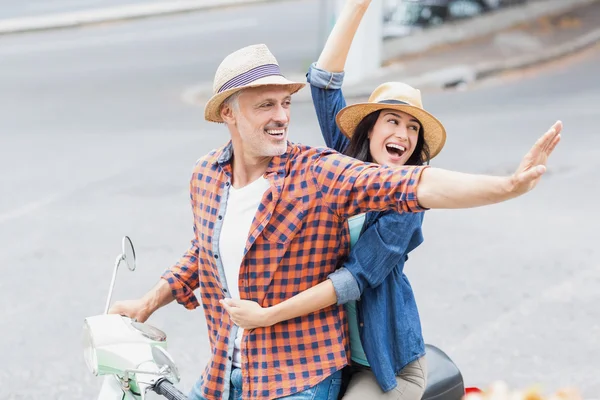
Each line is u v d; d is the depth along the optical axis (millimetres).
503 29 22250
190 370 6465
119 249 9188
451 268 8391
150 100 18281
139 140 14664
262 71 3297
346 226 3490
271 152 3322
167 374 3371
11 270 8648
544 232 9398
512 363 6504
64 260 8891
